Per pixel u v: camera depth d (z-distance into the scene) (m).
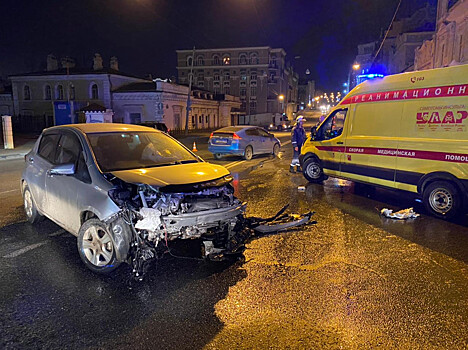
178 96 37.88
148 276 4.14
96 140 4.96
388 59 42.72
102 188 4.16
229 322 3.24
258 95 75.06
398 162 7.14
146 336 3.04
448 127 6.30
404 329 3.12
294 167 11.91
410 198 8.03
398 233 5.64
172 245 4.75
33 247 5.03
